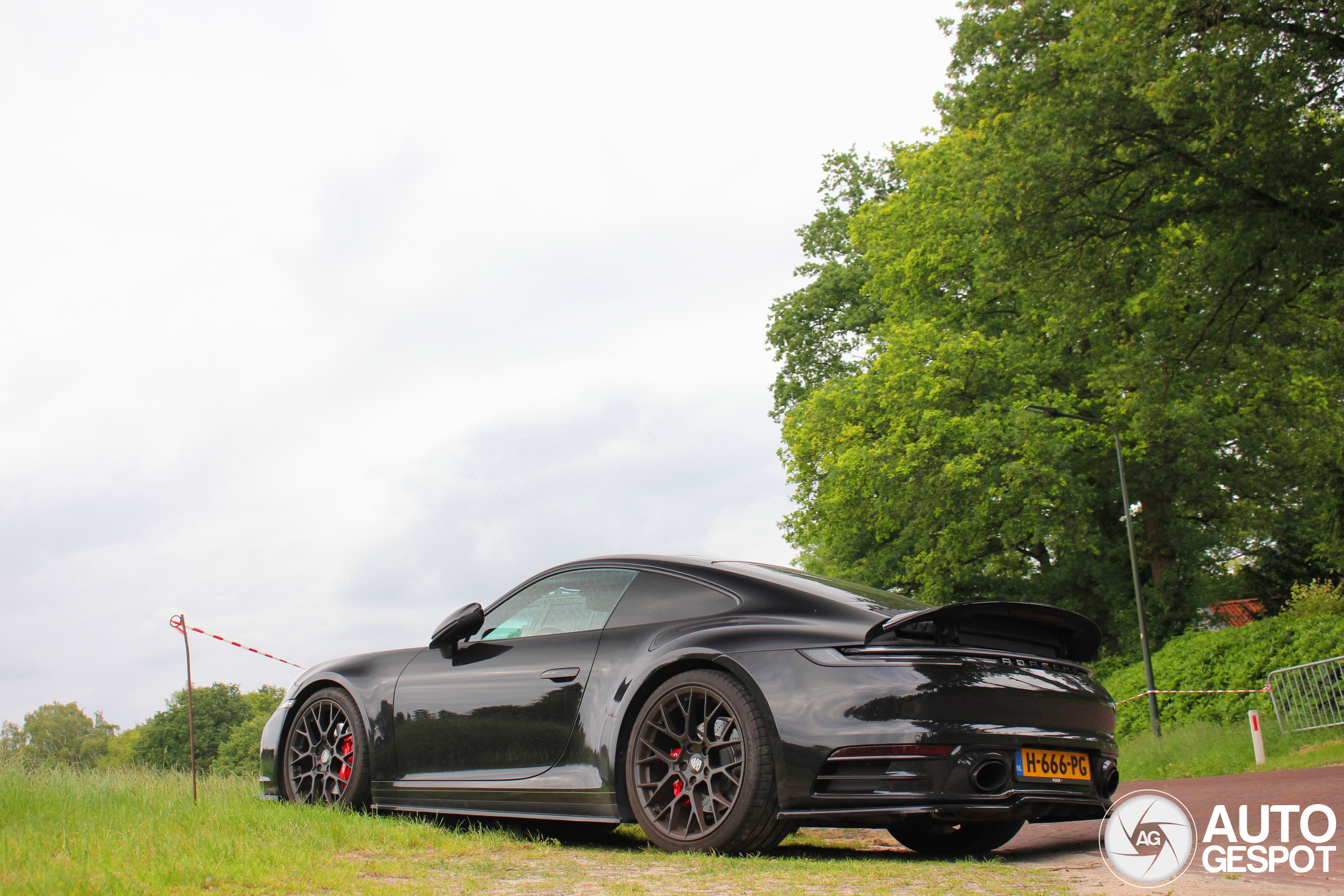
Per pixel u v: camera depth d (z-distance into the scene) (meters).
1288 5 13.48
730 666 4.04
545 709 4.61
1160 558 27.19
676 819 4.11
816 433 27.53
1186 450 23.75
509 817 4.57
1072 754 4.05
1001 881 3.24
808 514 29.55
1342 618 18.33
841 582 4.76
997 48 17.61
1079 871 3.50
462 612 5.05
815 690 3.85
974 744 3.72
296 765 5.57
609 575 4.88
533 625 5.00
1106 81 14.44
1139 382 17.33
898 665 3.82
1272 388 19.08
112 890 2.56
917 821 4.60
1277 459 23.78
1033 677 4.01
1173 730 18.86
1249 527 25.72
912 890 3.04
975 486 24.94
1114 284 17.67
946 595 27.38
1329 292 15.77
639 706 4.32
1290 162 14.64
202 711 59.16
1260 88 13.76
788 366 33.97
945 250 26.22
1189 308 17.42
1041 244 17.00
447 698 4.97
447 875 3.25
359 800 5.18
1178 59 13.46
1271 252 15.64
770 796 3.84
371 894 2.81
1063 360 25.47
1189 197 16.14
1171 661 20.91
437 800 4.88
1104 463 26.39
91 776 6.32
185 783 6.46
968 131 18.69
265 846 3.47
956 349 25.17
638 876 3.32
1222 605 30.36
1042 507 24.83
